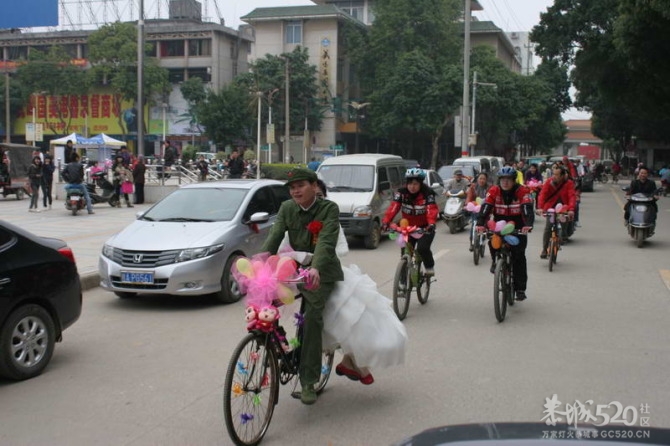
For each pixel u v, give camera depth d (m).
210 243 8.54
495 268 7.77
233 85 60.06
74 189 18.56
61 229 15.45
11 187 23.41
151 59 65.62
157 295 9.38
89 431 4.61
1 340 5.55
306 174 4.81
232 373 4.15
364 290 4.95
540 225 19.28
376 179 14.75
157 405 5.09
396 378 5.67
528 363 6.07
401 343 5.02
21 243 5.89
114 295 9.40
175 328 7.51
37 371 5.85
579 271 11.27
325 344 4.88
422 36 56.91
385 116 55.22
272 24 62.44
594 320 7.75
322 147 61.25
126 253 8.48
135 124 68.56
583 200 31.30
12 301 5.62
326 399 5.20
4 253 5.68
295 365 4.82
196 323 7.73
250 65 60.47
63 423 4.76
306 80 57.81
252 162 32.94
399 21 56.25
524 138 67.88
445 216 16.83
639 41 21.62
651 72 24.23
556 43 28.94
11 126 71.56
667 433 2.17
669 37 21.03
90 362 6.24
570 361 6.12
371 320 4.90
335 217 4.88
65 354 6.52
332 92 61.41
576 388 5.37
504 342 6.80
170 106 68.38
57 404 5.14
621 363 6.05
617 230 17.80
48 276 6.02
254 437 4.36
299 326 4.82
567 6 28.53
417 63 53.31
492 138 59.28
